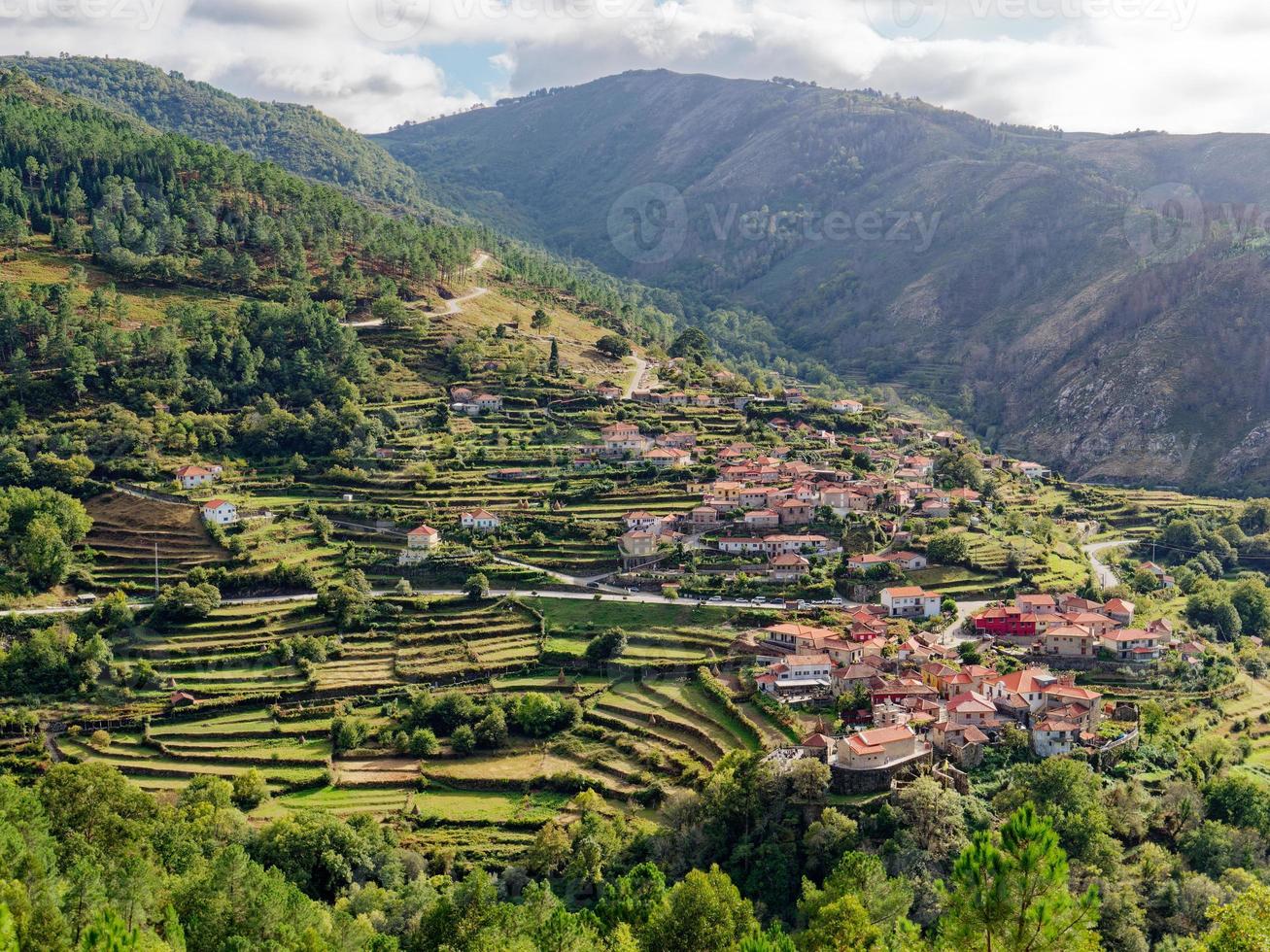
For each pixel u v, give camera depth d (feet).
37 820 435.12
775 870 522.06
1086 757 602.03
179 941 356.38
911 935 325.83
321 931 418.10
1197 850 539.70
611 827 561.84
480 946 381.81
